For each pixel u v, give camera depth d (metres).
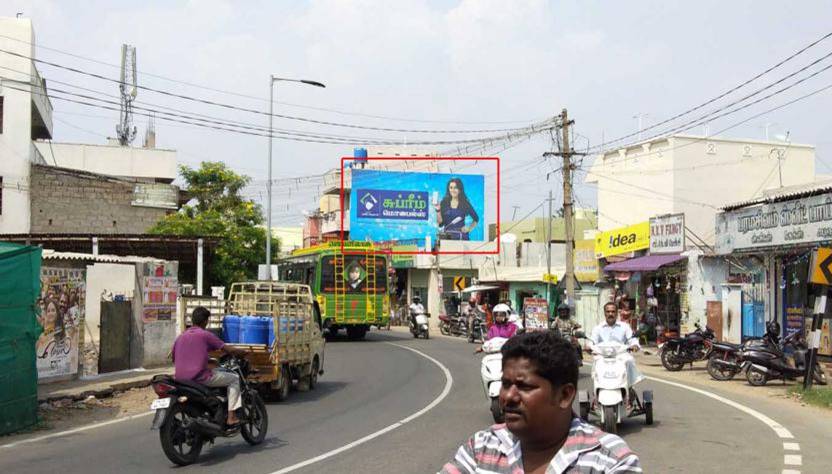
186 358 9.48
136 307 19.19
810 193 20.28
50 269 16.02
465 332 38.88
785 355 18.06
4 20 35.69
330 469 8.79
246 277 38.41
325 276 33.19
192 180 41.47
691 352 21.03
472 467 2.92
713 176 36.44
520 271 45.19
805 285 21.75
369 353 27.34
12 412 11.33
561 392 2.82
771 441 10.49
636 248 30.88
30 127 36.16
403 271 52.75
